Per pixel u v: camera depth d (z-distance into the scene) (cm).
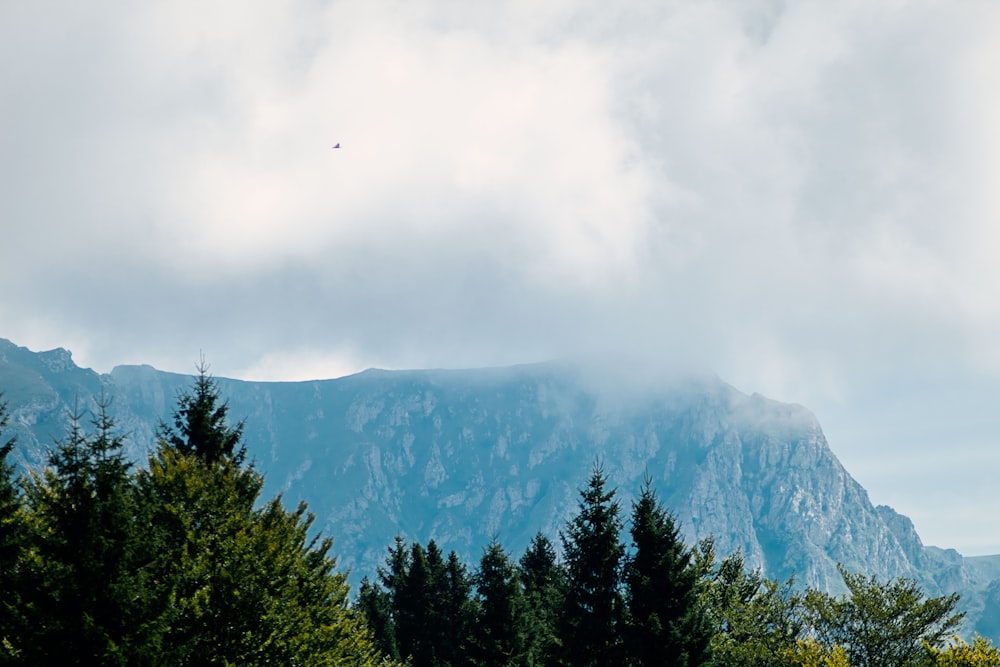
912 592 9500
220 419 8569
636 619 9362
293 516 8056
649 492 9812
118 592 5725
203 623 6631
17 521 6519
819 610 9750
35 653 5525
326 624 7662
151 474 7562
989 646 8588
